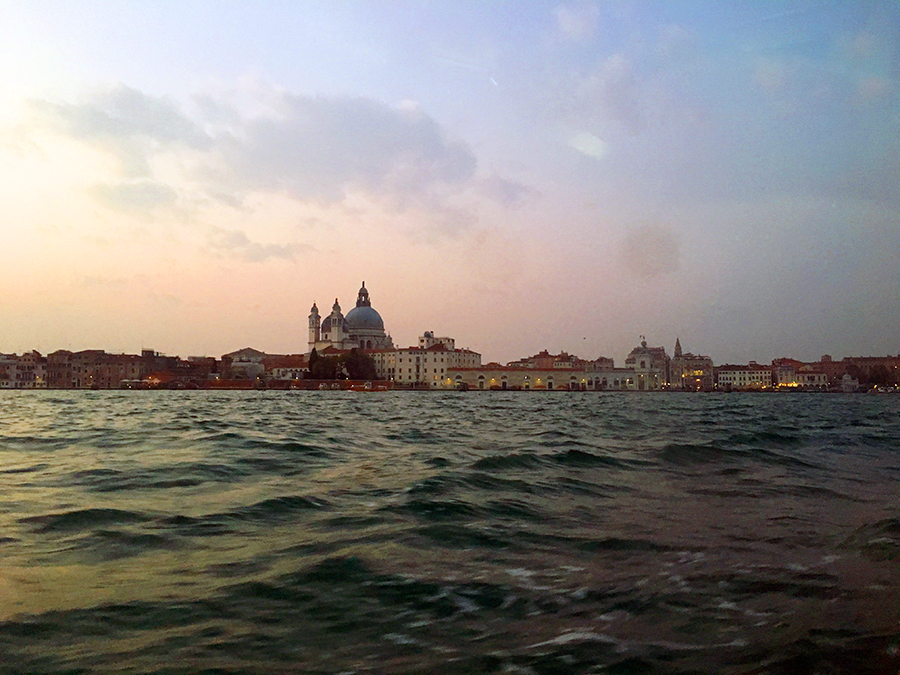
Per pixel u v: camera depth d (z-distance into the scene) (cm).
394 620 1188
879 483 2747
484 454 3584
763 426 6269
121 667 1005
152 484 2539
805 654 1042
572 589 1345
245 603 1261
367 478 2700
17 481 2606
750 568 1480
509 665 1020
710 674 986
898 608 1228
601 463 3206
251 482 2606
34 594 1301
